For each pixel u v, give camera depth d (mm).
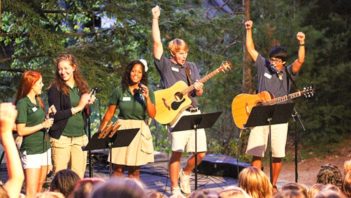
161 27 14695
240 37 18031
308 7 18312
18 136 8320
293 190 4816
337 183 6938
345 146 18219
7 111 4168
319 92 18172
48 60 13992
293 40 17547
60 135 8562
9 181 4199
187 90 9469
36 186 8367
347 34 18234
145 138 9117
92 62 13930
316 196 4578
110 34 14711
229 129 17922
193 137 9711
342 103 18375
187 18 14906
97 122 16031
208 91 17453
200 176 11898
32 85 8281
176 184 9695
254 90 17469
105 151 12977
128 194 3357
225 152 17234
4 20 13859
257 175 5941
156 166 12977
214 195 4789
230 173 11773
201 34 15172
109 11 14398
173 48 9641
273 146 9953
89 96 8594
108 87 13539
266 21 17703
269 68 9984
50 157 8516
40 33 13547
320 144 18453
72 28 15125
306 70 17812
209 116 8961
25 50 14297
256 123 9188
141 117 9117
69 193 5656
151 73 14570
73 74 8727
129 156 9000
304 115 18156
